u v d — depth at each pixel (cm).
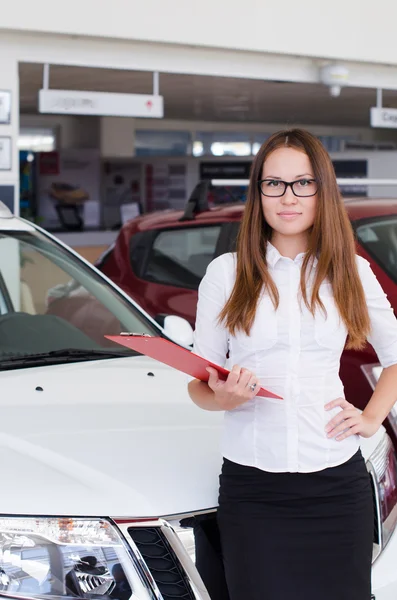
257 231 236
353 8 880
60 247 417
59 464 257
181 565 239
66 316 461
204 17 791
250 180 239
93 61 758
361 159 1310
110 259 652
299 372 231
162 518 240
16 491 241
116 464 259
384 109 973
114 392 319
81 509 237
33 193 1683
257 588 231
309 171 233
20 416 291
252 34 820
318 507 231
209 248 586
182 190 1641
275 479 231
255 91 1178
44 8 707
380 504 278
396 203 550
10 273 430
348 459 235
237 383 218
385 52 910
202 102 1382
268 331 231
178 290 589
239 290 233
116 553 235
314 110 1543
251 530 231
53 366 349
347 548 231
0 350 364
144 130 1833
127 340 213
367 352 462
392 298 473
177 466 261
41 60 732
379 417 244
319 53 864
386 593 262
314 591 231
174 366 223
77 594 231
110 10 738
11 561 233
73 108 764
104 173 1714
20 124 1747
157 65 794
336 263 232
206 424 294
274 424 231
